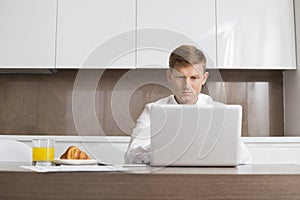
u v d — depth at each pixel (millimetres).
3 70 2943
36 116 3033
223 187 731
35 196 742
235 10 2834
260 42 2826
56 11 2820
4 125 3025
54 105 3041
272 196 733
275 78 3080
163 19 2811
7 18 2811
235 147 1052
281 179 736
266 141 2514
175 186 731
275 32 2840
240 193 732
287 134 3012
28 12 2816
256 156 2514
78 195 737
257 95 3080
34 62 2797
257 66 2812
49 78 3057
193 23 2812
